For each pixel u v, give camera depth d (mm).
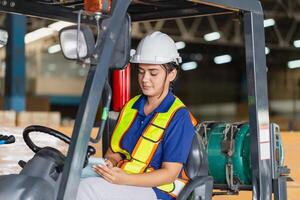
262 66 3104
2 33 2578
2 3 3127
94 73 2336
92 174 2795
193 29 19391
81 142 2307
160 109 2889
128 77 3701
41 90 25375
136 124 2953
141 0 3363
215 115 28328
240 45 21031
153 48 2848
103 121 2387
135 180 2693
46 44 23188
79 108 2326
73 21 3410
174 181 2854
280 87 26562
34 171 2492
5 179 2357
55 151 2600
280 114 26594
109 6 2363
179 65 2953
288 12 19031
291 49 24312
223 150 3219
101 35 2354
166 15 3506
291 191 5043
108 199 2654
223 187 3244
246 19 3082
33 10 3250
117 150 2977
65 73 26000
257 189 3033
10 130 3775
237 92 28297
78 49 2244
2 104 13016
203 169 2895
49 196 2363
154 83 2859
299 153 5344
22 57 13461
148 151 2838
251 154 3049
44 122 8898
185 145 2814
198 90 28203
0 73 19438
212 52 25844
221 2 2869
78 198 2615
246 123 3303
